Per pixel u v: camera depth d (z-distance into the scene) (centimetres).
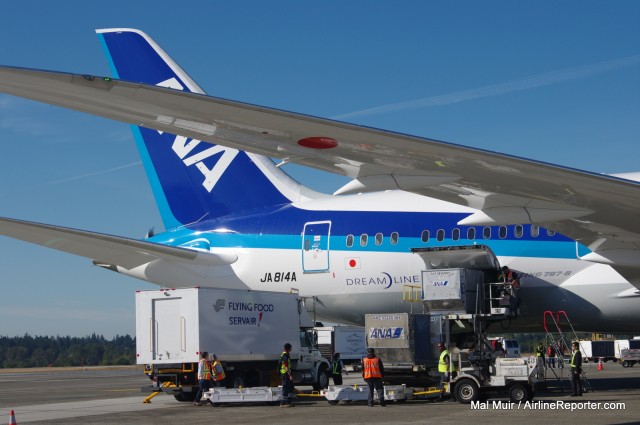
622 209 1872
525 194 1862
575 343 2377
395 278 2722
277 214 3022
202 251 2975
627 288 2397
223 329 2488
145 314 2502
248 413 2089
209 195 3189
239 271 3002
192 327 2427
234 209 3141
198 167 3219
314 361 2845
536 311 2545
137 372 7962
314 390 2895
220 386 2522
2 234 2503
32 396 3166
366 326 2461
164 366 2498
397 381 2459
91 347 16475
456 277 2442
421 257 2598
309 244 2891
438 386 2430
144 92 1313
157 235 3253
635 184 1667
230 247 3041
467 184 1823
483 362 2275
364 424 1719
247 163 3147
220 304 2489
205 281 3036
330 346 4322
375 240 2770
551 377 3441
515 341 4756
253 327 2591
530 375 2141
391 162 1670
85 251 2717
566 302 2491
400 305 2747
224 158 3180
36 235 2527
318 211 2941
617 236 2114
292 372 2788
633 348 6000
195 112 1418
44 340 18312
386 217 2784
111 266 3141
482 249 2464
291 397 2308
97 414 2177
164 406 2416
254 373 2675
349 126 1479
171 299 2470
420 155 1614
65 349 17725
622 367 5856
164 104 1372
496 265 2528
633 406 1989
